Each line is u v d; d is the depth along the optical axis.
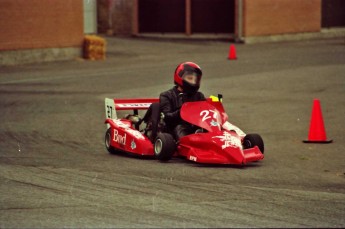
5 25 78.50
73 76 69.62
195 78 33.25
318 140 37.97
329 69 73.75
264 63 80.88
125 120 35.66
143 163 31.48
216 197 24.42
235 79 66.44
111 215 21.84
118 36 117.75
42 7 82.31
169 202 23.58
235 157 29.83
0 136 39.91
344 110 49.16
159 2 115.94
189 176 28.31
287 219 21.45
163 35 116.12
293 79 66.25
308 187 26.61
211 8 113.88
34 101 53.62
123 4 117.38
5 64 78.75
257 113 48.25
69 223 20.89
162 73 71.94
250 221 21.14
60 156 33.66
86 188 25.88
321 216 21.91
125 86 62.03
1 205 23.19
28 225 20.69
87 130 42.06
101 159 32.78
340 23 129.00
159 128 33.25
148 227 20.44
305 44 109.44
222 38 113.50
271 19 115.31
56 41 84.19
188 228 20.31
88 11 111.69
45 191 25.33
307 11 121.69
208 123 31.44
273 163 31.89
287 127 43.09
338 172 30.02
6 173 28.83
